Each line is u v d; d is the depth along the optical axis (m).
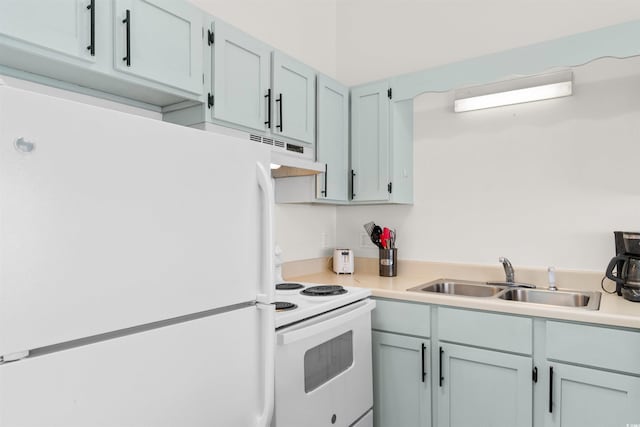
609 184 1.93
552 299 1.92
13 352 0.62
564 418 1.51
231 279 1.01
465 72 2.07
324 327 1.46
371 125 2.37
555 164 2.07
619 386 1.40
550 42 1.84
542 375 1.56
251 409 1.06
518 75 1.94
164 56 1.37
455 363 1.76
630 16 1.92
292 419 1.33
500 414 1.65
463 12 2.39
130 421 0.78
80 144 0.71
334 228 2.83
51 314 0.67
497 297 1.83
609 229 1.92
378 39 2.72
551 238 2.08
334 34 2.90
